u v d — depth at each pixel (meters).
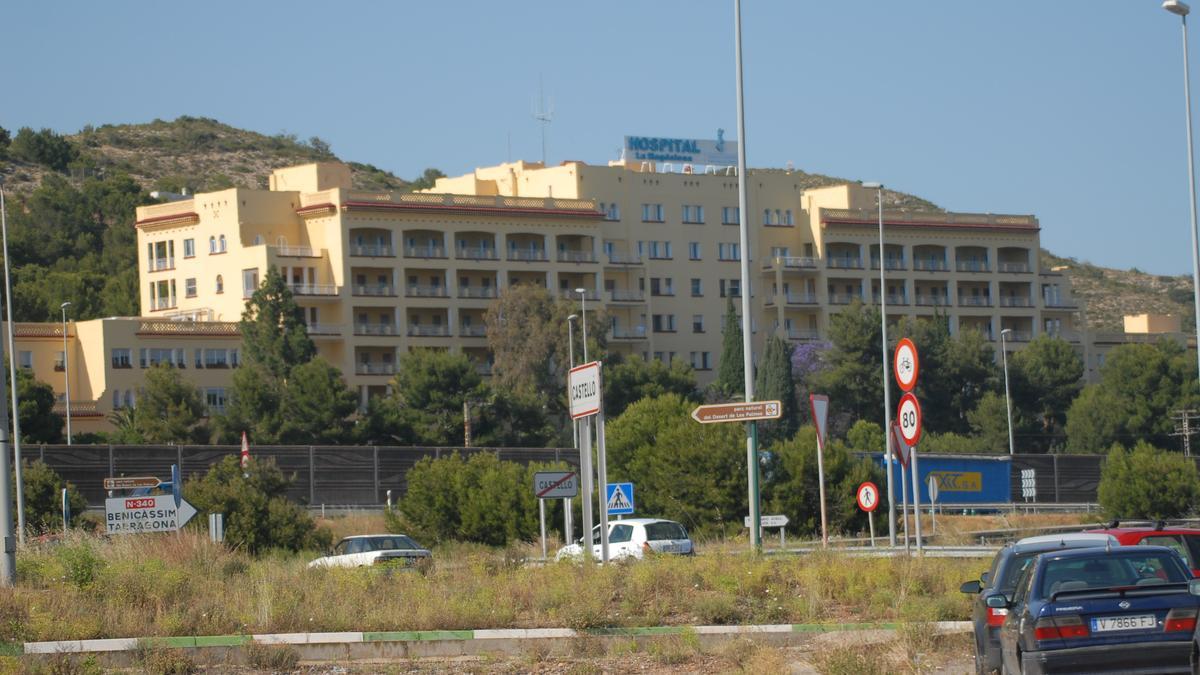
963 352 179.38
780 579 42.34
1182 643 23.30
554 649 33.53
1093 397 173.38
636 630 34.66
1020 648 24.00
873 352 176.00
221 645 32.41
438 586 40.75
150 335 161.88
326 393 142.00
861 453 110.75
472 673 30.81
